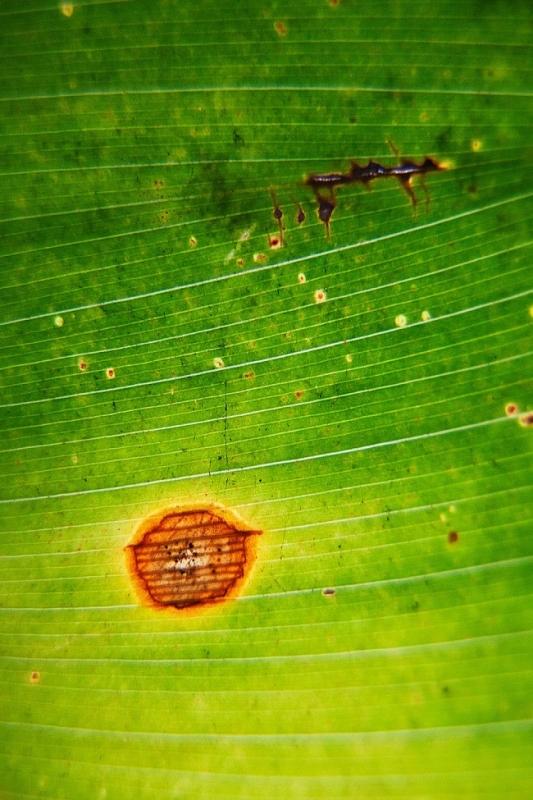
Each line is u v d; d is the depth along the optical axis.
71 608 0.16
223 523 0.16
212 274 0.16
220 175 0.15
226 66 0.15
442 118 0.15
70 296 0.16
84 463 0.16
